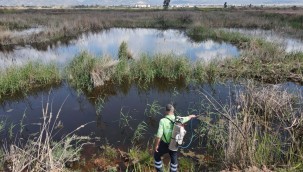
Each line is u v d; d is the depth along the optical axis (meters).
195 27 31.48
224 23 36.31
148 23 39.31
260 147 6.37
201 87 13.05
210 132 7.98
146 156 7.09
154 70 14.32
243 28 33.69
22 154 5.93
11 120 9.79
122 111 10.47
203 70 14.36
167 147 6.05
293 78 13.38
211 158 7.19
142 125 9.21
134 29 36.41
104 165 6.97
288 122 7.85
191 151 7.55
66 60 17.70
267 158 6.33
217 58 16.78
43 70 13.84
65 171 6.07
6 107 11.10
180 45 23.69
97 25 36.91
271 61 15.70
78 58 14.34
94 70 13.55
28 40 26.02
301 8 63.91
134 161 6.99
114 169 6.66
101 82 13.31
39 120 9.77
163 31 33.97
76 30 32.00
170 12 52.00
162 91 12.73
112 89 12.97
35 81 13.48
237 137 6.32
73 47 23.47
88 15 45.09
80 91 12.54
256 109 8.76
